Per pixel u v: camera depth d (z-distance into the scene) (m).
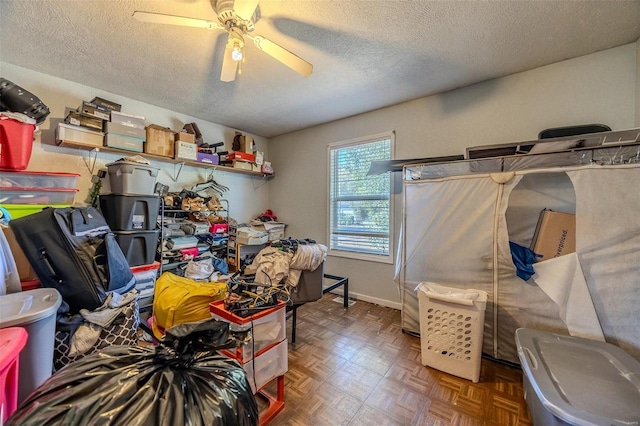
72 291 1.54
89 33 1.90
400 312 3.08
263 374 1.47
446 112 2.84
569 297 1.73
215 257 3.51
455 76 2.50
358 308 3.21
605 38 1.92
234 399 0.88
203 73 2.47
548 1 1.56
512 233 2.05
